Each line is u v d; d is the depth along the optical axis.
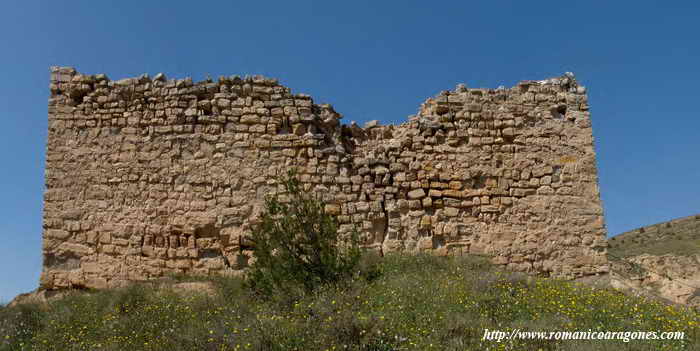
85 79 14.28
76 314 10.48
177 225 13.44
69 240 13.41
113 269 13.23
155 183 13.68
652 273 21.38
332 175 13.80
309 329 8.07
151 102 14.13
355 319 8.01
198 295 11.02
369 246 13.47
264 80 14.29
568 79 15.04
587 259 13.82
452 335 8.05
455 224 13.74
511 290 10.59
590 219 14.07
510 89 14.77
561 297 10.40
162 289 11.70
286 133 14.06
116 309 10.52
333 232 10.95
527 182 14.14
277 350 7.62
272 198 11.57
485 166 14.15
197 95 14.15
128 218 13.51
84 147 13.93
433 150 14.18
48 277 13.20
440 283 10.80
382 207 13.77
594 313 9.55
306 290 10.14
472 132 14.34
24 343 9.25
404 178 13.93
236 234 13.34
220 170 13.72
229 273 13.07
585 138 14.60
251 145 13.88
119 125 14.03
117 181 13.72
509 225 13.85
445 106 14.52
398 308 8.84
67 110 14.14
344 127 15.10
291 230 10.75
